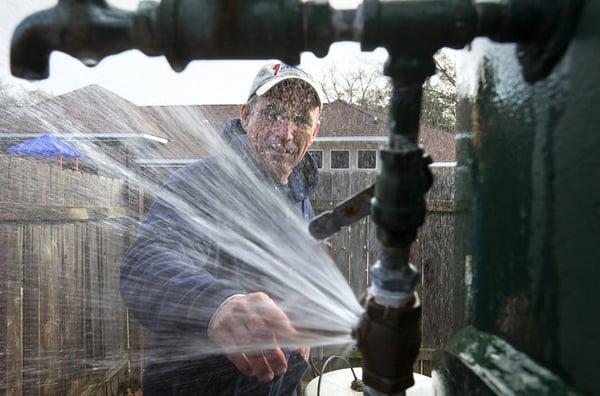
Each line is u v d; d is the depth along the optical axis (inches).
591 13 23.2
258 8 26.0
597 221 23.1
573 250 24.9
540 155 27.7
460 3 25.9
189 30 26.0
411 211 28.8
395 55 27.5
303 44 26.9
